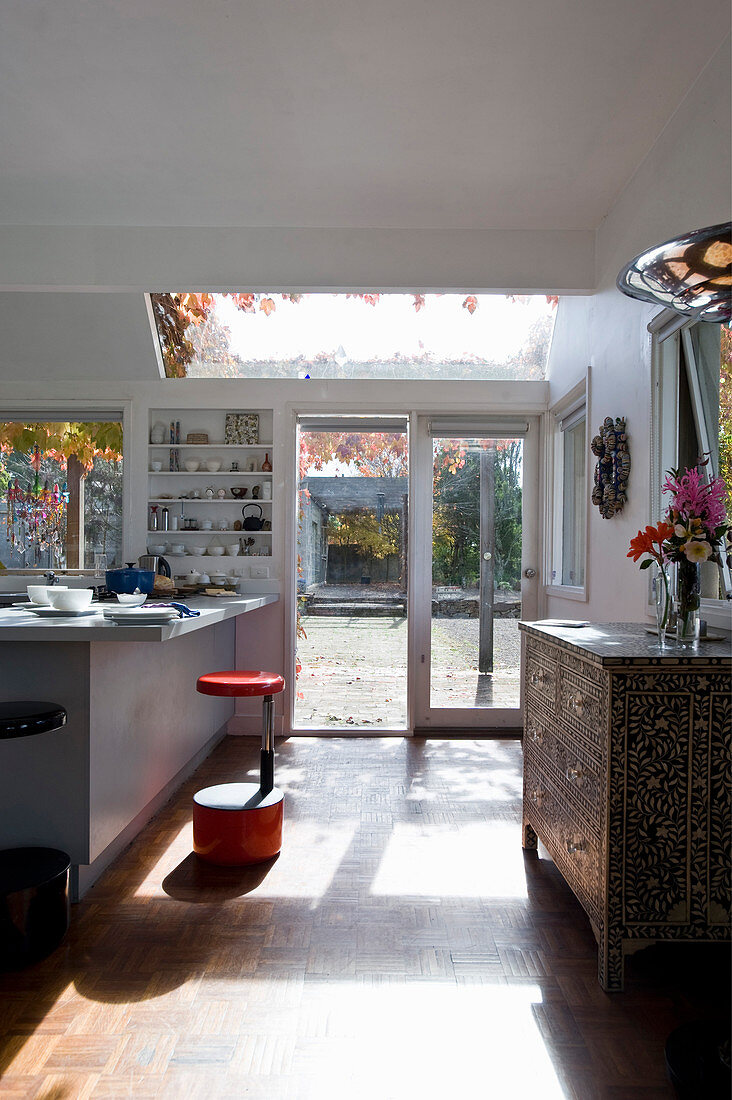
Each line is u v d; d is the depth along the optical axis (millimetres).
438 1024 1844
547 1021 1859
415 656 5109
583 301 4113
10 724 2098
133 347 4941
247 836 2809
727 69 2340
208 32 2332
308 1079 1640
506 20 2271
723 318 1758
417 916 2418
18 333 4922
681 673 1952
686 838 1964
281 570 5020
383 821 3299
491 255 3709
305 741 4844
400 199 3402
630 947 1985
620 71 2523
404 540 5156
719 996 1983
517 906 2492
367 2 2195
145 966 2105
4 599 4676
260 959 2145
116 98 2666
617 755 1953
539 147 2977
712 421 2504
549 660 2604
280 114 2758
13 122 2812
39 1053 1726
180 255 3670
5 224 3648
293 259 3686
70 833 2482
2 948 2088
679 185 2715
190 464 4996
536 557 5164
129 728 2922
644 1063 1700
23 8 2230
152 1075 1652
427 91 2623
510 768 4168
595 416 3859
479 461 5156
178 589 4367
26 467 5086
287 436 5035
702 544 2137
